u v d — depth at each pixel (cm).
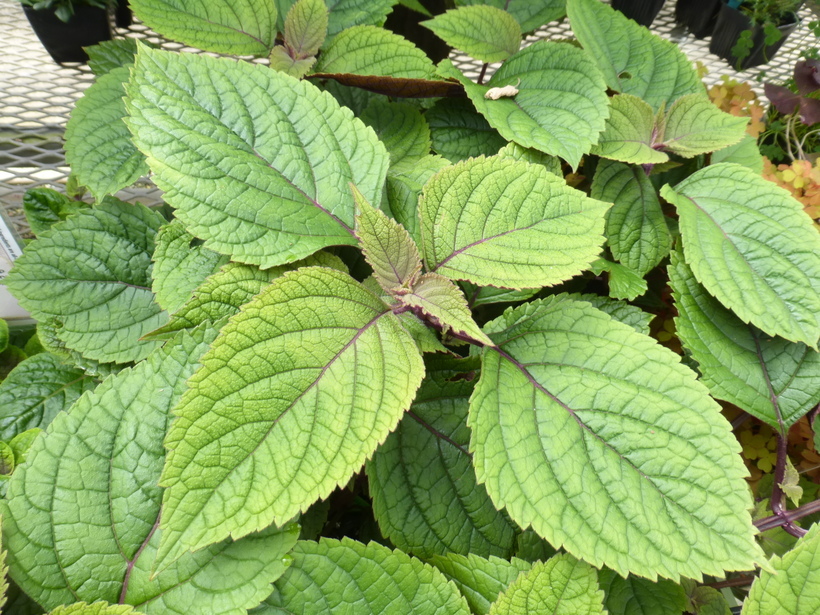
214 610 26
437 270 32
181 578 27
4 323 42
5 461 32
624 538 26
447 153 44
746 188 39
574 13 47
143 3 38
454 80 41
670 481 27
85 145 40
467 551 31
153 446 28
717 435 28
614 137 41
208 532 24
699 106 41
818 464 40
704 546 26
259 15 41
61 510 27
